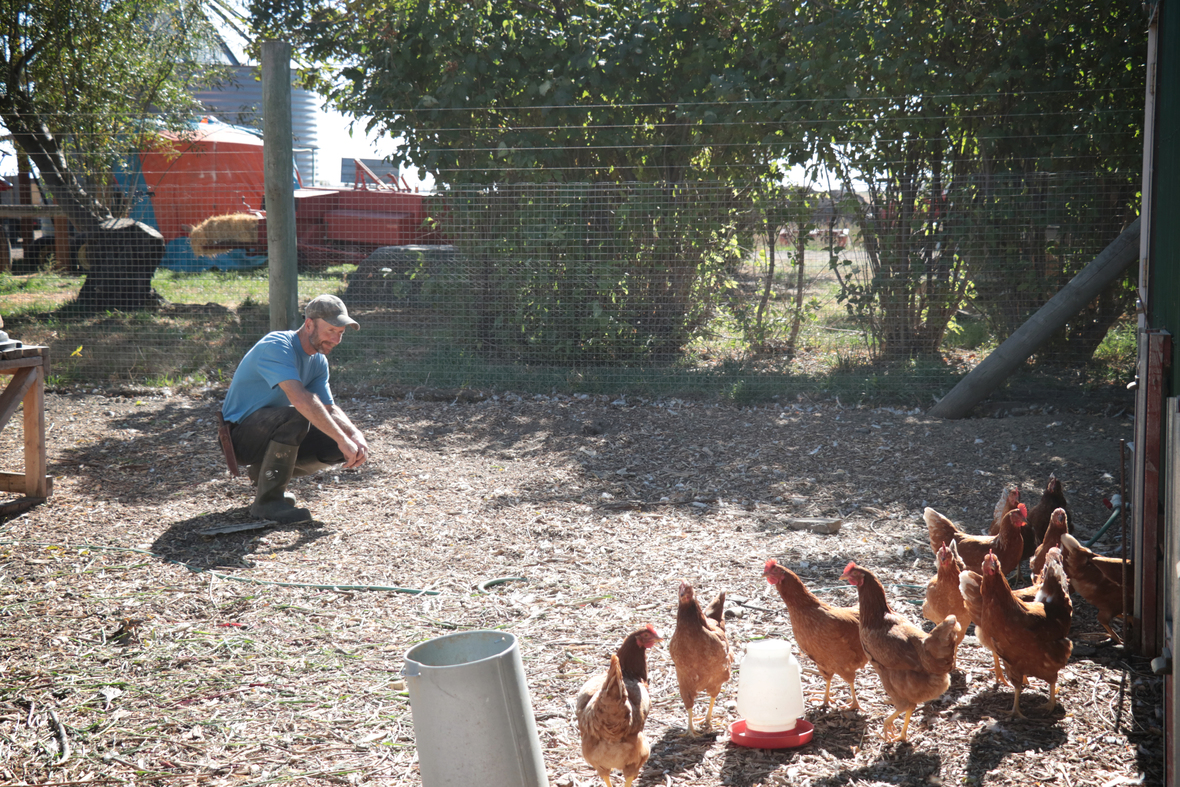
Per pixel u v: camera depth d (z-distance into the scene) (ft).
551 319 31.76
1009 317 29.22
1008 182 28.19
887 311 30.07
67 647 11.84
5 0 38.55
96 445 22.99
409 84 30.83
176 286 48.11
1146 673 11.15
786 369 30.14
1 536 16.26
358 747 9.51
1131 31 26.32
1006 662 10.16
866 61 28.25
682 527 17.40
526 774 7.47
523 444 23.82
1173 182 11.05
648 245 31.27
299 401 16.24
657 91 31.17
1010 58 27.45
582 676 11.12
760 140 29.96
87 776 8.96
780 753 9.51
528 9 31.12
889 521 17.63
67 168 39.99
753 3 29.81
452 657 7.94
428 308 33.12
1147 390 11.04
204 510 18.15
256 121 53.98
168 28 44.29
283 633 12.42
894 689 9.57
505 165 31.30
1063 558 12.21
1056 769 9.00
